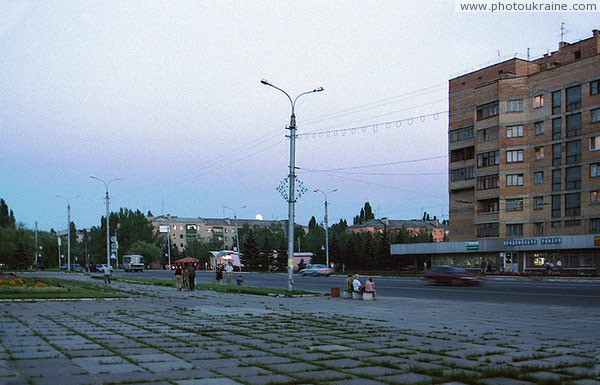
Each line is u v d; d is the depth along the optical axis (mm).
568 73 63844
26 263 99875
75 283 45938
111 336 13164
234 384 7984
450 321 17328
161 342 12148
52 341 12281
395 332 14312
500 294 31312
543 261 63531
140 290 37125
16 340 12461
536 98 67188
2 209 116062
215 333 13820
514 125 68562
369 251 94438
